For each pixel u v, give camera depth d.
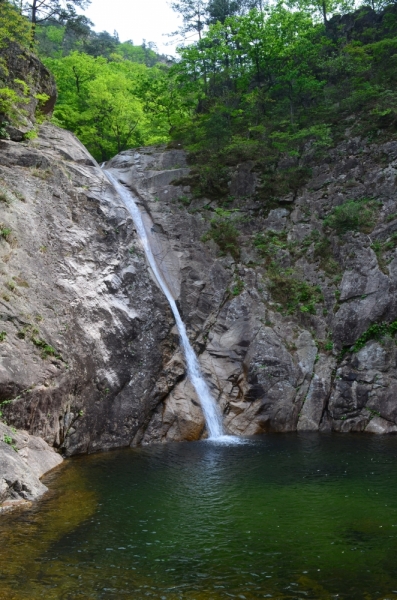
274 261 24.88
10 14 24.47
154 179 27.28
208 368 21.70
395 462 15.40
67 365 16.34
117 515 10.98
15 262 17.19
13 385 13.91
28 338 15.45
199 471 14.52
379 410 20.41
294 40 33.19
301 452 16.89
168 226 25.38
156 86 36.81
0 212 18.06
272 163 28.19
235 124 31.88
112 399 17.94
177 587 7.95
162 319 20.66
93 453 16.75
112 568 8.55
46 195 20.33
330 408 20.98
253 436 19.86
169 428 19.14
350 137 27.53
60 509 11.24
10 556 8.90
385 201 24.80
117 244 21.17
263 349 21.70
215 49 33.97
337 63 30.67
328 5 39.91
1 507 11.09
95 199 21.67
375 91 28.67
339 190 26.19
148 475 14.08
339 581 8.15
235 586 7.99
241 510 11.33
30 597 7.55
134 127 36.72
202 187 27.17
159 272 23.66
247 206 26.98
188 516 10.97
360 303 22.11
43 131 24.22
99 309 18.73
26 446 13.91
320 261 24.34
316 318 22.77
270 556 9.04
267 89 34.16
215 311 23.28
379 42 31.09
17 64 23.73
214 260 24.69
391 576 8.30
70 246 19.56
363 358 21.20
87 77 39.88
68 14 32.31
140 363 19.23
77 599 7.53
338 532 10.10
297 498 12.12
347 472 14.38
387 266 22.33
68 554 9.04
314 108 30.94
